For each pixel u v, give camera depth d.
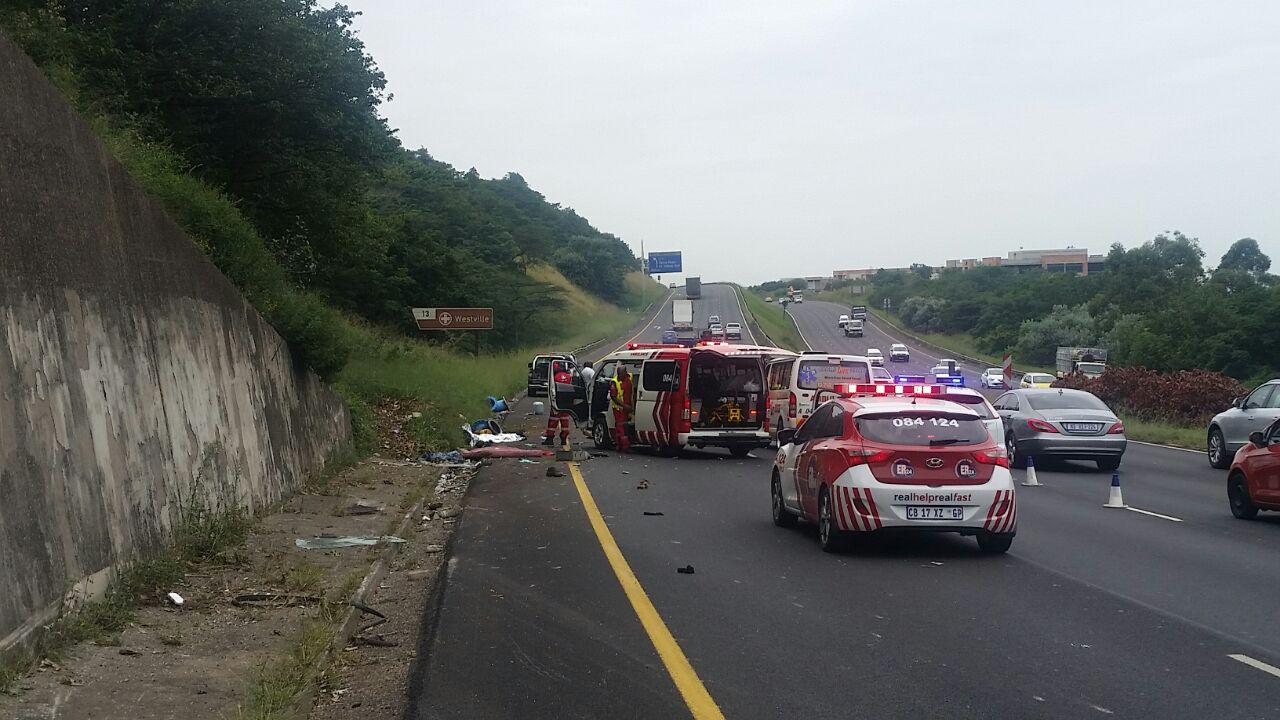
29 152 7.57
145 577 8.32
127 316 9.33
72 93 13.01
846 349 98.50
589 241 149.62
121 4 24.20
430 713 6.21
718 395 23.38
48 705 5.75
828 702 6.41
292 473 15.42
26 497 6.66
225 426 12.11
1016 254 171.25
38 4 18.62
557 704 6.38
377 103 30.17
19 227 7.23
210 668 6.75
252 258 16.38
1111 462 21.58
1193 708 6.30
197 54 24.64
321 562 10.59
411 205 81.81
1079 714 6.19
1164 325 59.62
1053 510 15.56
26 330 7.09
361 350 33.28
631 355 25.33
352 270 49.78
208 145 26.34
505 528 13.45
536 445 26.64
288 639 7.51
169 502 9.64
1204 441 27.77
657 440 23.77
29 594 6.46
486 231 88.56
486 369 48.25
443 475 20.14
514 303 81.50
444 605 9.02
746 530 13.41
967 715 6.17
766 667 7.17
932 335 116.50
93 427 8.05
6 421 6.55
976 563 11.20
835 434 12.15
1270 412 20.25
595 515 14.62
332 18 30.06
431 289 61.75
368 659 7.59
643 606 9.02
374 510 14.27
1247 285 66.69
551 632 8.12
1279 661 7.34
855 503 11.36
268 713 5.84
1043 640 7.92
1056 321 87.69
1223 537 13.02
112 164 9.48
